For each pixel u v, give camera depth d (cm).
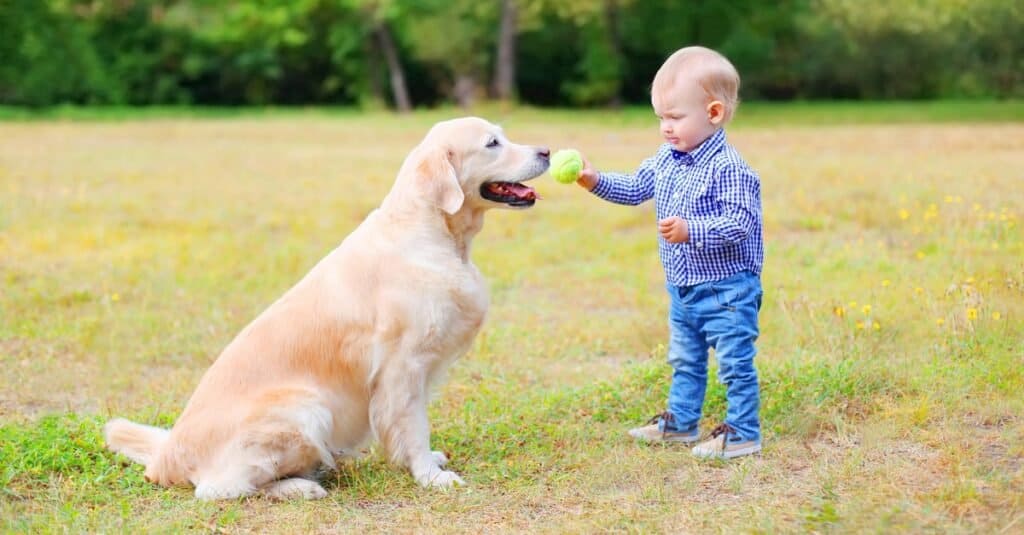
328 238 1105
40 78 3816
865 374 531
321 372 452
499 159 473
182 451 445
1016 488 384
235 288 881
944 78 3475
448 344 460
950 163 1393
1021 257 714
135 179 1606
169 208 1310
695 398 486
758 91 3866
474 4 3709
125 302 838
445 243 466
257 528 401
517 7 3697
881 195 1112
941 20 2744
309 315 456
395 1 3678
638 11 3738
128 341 718
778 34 3647
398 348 449
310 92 4547
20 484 446
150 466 455
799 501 394
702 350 480
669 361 492
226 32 4147
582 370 647
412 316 448
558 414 543
